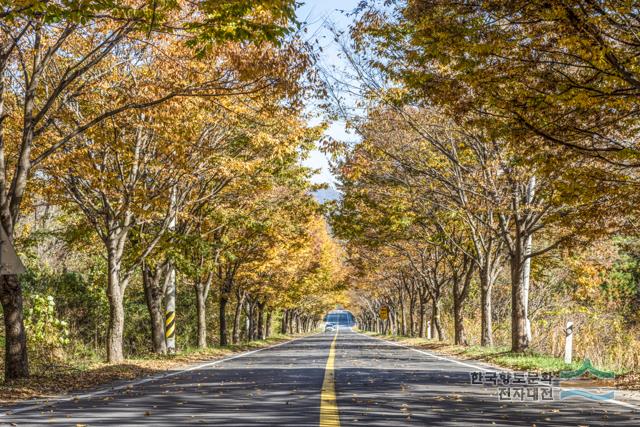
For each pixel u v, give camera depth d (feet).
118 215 65.41
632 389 40.40
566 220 60.95
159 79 52.95
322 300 322.34
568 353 60.64
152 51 52.75
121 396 36.86
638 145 49.57
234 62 43.45
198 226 91.81
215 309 194.08
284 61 42.91
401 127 71.92
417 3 39.58
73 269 121.19
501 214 75.92
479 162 75.20
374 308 345.10
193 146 62.90
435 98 45.14
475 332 133.80
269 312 223.92
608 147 48.47
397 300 250.37
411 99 58.90
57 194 63.87
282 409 29.84
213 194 75.31
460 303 117.80
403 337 178.70
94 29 52.90
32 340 76.74
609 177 48.37
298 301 229.04
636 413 29.91
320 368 58.34
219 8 34.53
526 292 81.92
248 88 49.85
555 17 35.27
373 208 96.99
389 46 55.36
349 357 77.97
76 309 106.11
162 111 55.11
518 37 38.86
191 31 39.32
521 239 77.20
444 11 39.58
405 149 76.38
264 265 127.34
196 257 98.53
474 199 78.33
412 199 84.12
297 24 34.55
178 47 49.62
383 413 28.55
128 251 82.94
